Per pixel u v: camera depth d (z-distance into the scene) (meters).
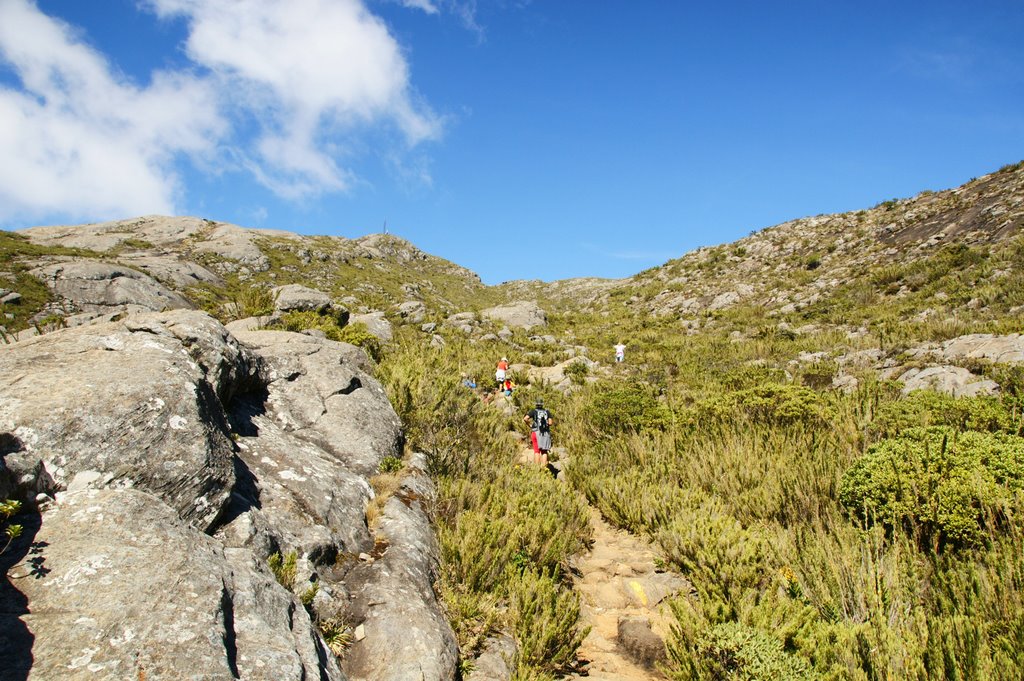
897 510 4.89
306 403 6.47
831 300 30.28
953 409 7.45
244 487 4.45
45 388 3.74
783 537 5.25
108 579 2.73
